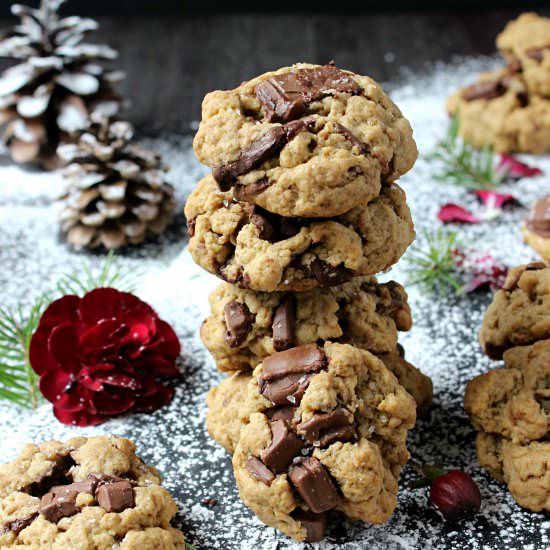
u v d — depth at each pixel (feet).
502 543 1.70
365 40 2.92
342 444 1.64
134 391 1.92
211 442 1.86
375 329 1.76
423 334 2.04
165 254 2.26
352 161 1.59
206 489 1.79
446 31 2.96
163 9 3.13
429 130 2.53
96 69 2.50
